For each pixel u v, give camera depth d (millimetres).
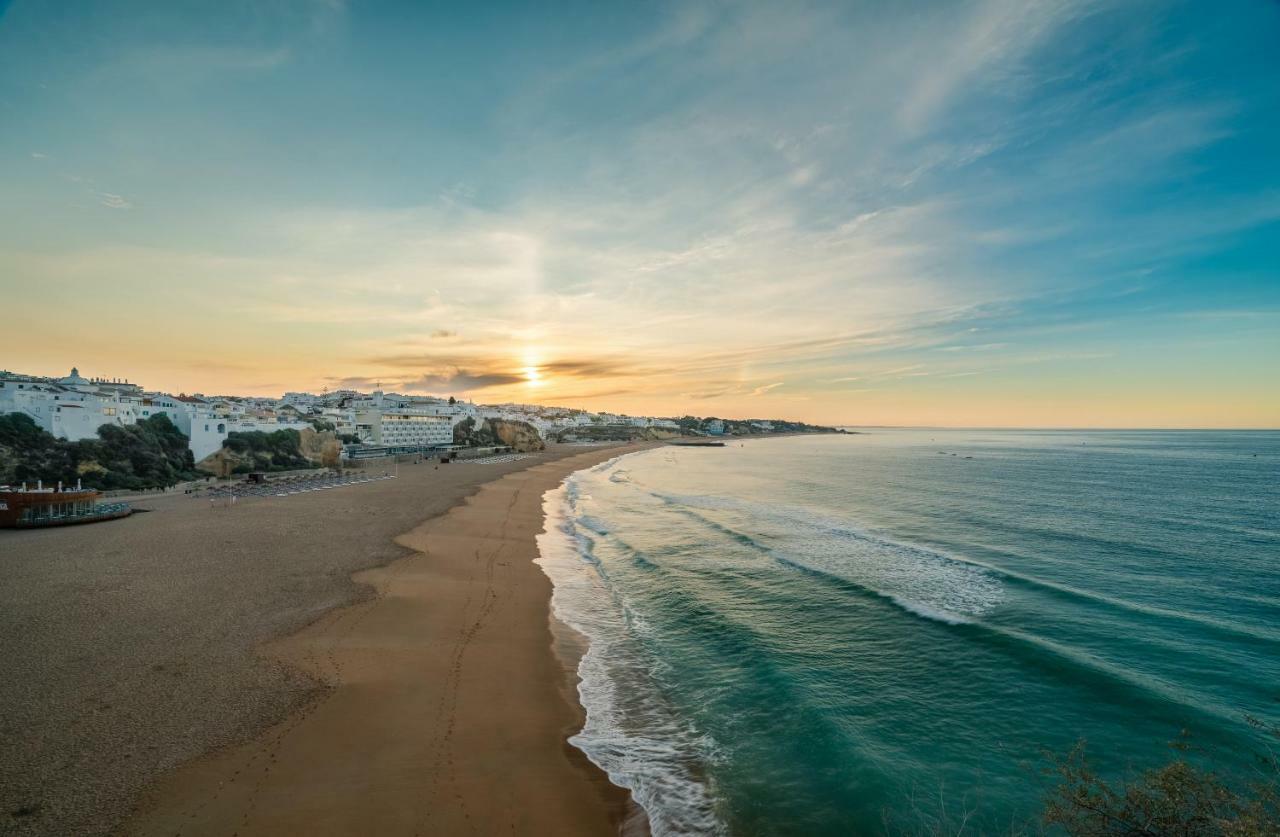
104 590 20906
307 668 15086
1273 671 16453
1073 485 59156
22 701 12875
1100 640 18719
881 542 34094
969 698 15148
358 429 123438
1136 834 7617
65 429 53594
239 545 28609
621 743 12992
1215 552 30188
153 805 9750
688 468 99562
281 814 9719
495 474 77875
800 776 11859
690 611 22016
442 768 11391
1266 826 6785
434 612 20156
